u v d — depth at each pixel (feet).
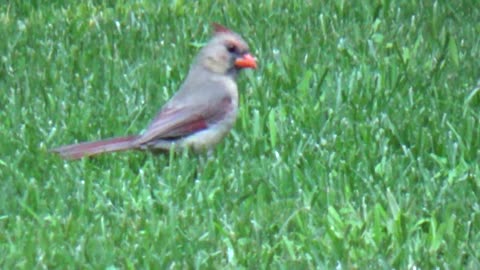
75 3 54.80
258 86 45.03
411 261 32.55
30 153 39.14
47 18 52.54
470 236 34.24
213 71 40.11
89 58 48.11
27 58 48.19
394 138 40.37
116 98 43.86
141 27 51.44
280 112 42.75
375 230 33.83
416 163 38.75
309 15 52.54
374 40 50.21
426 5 53.11
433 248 33.40
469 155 39.34
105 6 54.44
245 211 35.29
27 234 33.99
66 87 45.32
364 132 40.45
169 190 36.78
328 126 41.55
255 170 38.09
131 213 35.53
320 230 34.12
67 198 36.52
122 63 47.57
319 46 49.42
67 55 48.57
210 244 33.50
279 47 49.57
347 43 49.88
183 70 46.75
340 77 45.62
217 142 39.58
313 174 37.76
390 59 47.91
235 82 40.57
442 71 46.42
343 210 35.40
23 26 51.85
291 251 32.96
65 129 41.06
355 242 33.50
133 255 32.96
